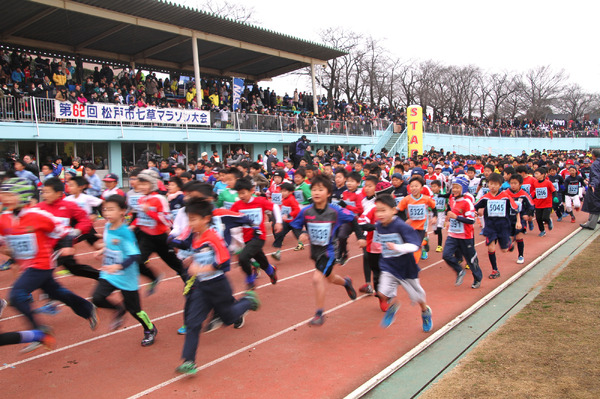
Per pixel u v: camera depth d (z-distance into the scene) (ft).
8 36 68.44
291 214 27.86
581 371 14.14
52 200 17.12
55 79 61.57
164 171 38.42
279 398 13.39
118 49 80.43
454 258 23.36
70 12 60.95
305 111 101.71
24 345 17.20
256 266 24.53
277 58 91.91
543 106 206.90
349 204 24.14
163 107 69.10
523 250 30.89
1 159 51.90
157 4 61.46
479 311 20.45
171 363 15.69
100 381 14.49
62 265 17.83
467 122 149.07
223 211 20.88
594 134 164.55
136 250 16.42
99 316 20.16
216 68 98.78
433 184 29.53
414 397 13.38
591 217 40.01
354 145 98.78
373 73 148.56
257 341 17.39
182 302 22.03
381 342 17.26
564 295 21.74
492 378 13.89
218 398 13.42
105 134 60.03
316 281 17.54
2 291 23.61
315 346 16.92
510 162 49.06
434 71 177.17
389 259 17.30
